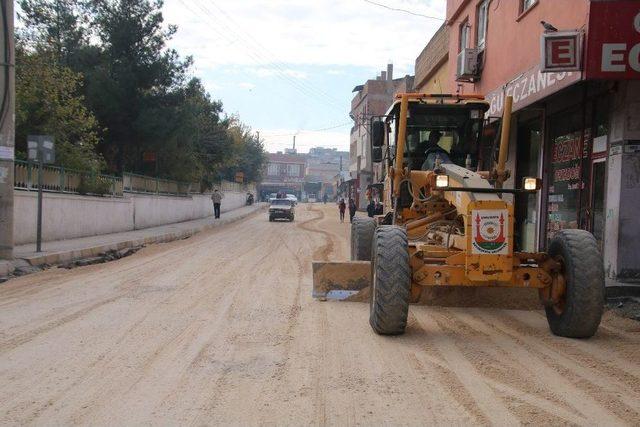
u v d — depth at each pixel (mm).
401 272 6730
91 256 16062
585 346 6688
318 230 30625
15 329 7281
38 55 20578
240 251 18156
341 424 4406
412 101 9242
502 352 6410
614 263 9500
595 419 4547
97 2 27328
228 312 8359
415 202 8672
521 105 12375
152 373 5574
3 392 5062
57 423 4406
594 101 10734
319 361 5980
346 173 73375
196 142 34500
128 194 26188
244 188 69000
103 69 26016
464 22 18609
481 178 7227
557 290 6941
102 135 27266
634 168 9375
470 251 6648
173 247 19406
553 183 12945
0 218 12531
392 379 5441
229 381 5348
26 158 18016
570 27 10234
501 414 4621
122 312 8328
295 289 10453
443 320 8047
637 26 8672
